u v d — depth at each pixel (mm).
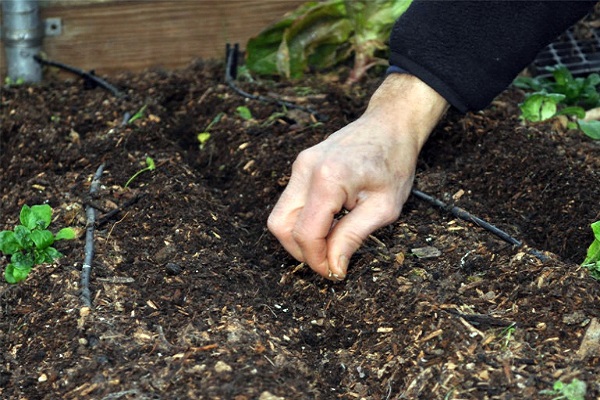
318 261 1106
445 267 1175
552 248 1249
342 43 1600
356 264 1198
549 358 1034
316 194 1083
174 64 1638
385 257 1199
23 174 1390
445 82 1125
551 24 1112
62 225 1260
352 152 1098
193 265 1202
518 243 1195
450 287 1138
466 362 1038
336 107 1479
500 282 1131
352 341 1128
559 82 1496
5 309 1166
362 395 1057
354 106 1475
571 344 1048
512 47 1111
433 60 1123
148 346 1079
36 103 1510
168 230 1254
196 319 1114
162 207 1288
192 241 1244
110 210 1277
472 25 1109
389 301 1139
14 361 1096
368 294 1158
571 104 1504
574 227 1255
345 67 1616
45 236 1202
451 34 1115
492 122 1403
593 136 1384
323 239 1094
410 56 1131
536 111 1425
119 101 1506
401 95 1150
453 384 1021
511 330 1063
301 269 1224
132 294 1150
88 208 1278
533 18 1104
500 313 1092
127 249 1222
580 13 1119
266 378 1041
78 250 1213
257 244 1277
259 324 1123
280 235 1118
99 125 1461
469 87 1123
